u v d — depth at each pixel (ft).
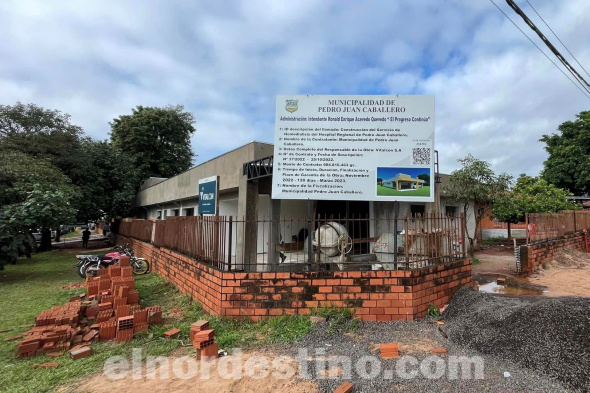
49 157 59.31
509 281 27.07
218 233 18.17
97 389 10.80
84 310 19.19
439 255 18.43
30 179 39.83
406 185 17.79
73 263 46.70
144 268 36.24
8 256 32.76
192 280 21.38
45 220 33.88
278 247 24.48
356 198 17.90
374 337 14.15
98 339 15.48
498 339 12.35
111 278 24.17
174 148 96.22
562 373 9.91
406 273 16.19
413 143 17.88
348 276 16.26
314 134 18.24
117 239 72.74
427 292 17.07
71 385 11.20
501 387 9.73
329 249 20.54
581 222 45.42
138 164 88.79
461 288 19.01
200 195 32.37
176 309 20.13
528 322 12.29
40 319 16.30
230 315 16.47
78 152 67.82
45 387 11.10
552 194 54.13
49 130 63.72
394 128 17.98
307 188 18.08
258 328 15.69
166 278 29.14
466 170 36.88
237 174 29.96
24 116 61.41
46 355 14.08
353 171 17.99
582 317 11.28
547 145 77.05
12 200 38.42
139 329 15.94
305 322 15.30
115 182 75.66
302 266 18.57
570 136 72.59
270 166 22.99
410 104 17.99
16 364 13.23
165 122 92.38
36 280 33.22
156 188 65.67
